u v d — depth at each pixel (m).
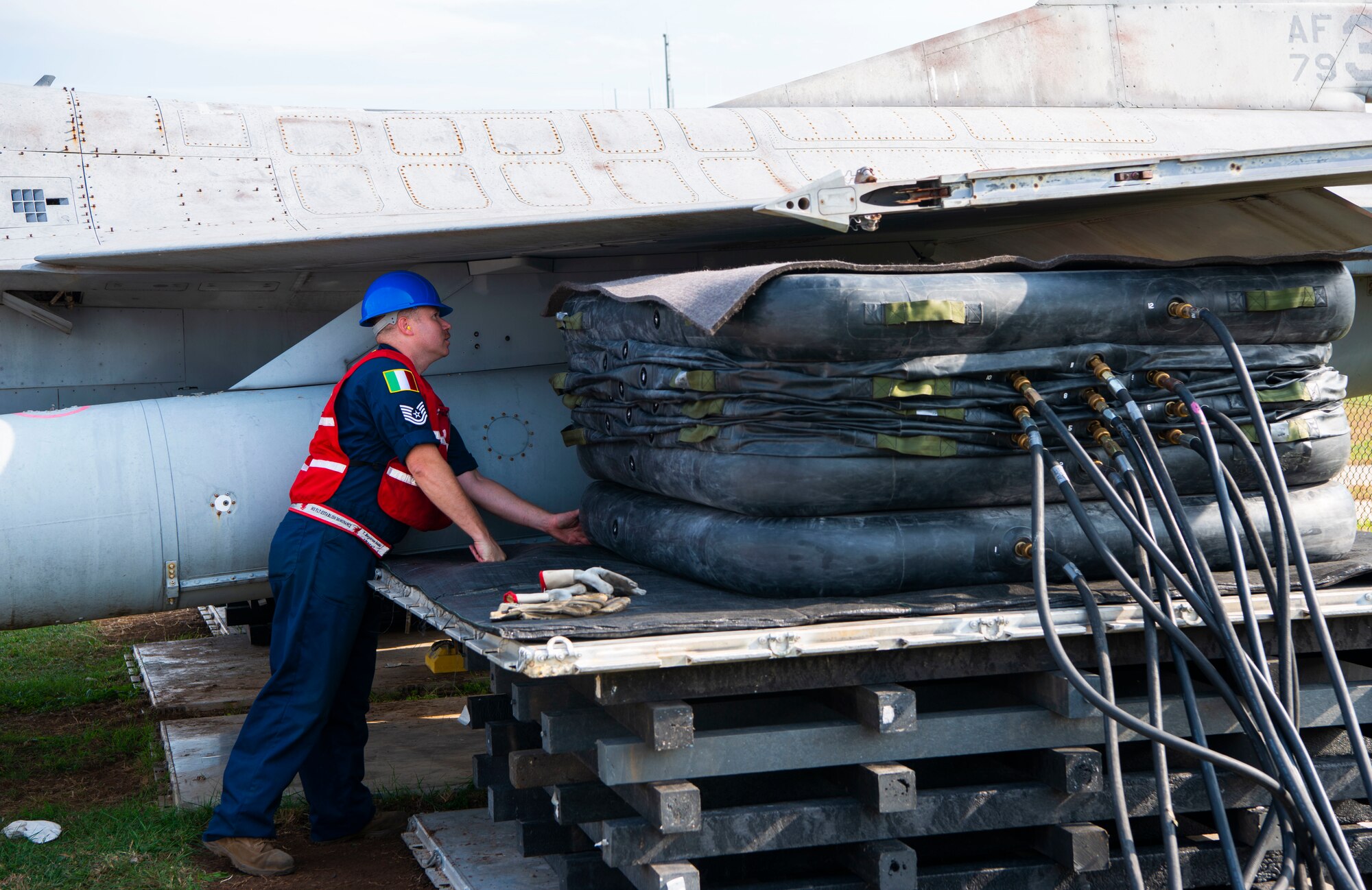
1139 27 7.14
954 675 2.47
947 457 2.57
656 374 2.86
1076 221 4.23
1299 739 2.14
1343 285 2.84
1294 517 2.53
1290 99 7.54
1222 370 2.74
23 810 4.07
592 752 2.48
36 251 4.22
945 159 6.05
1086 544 2.66
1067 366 2.62
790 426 2.55
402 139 5.18
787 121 5.96
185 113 4.92
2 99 4.64
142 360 4.80
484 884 3.09
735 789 2.58
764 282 2.42
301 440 4.03
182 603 3.97
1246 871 2.27
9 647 7.83
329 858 3.56
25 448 3.69
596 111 5.67
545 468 4.34
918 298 2.49
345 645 3.41
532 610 2.39
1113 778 2.22
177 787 4.20
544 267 4.55
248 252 3.95
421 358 3.67
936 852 2.67
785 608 2.48
